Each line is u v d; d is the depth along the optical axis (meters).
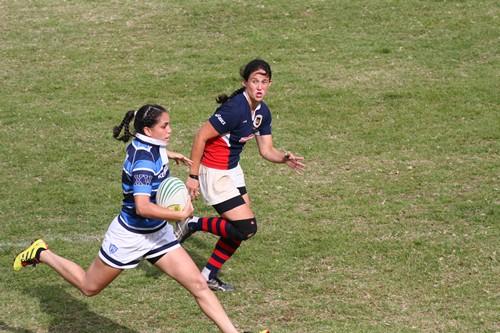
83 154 42.62
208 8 65.75
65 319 27.59
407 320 27.08
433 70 53.62
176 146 43.84
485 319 26.97
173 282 30.20
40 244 25.59
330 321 27.12
